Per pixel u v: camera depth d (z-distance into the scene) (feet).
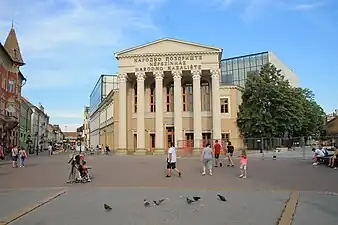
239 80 298.56
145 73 196.95
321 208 33.50
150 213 31.60
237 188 48.88
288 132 199.41
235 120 201.36
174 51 193.06
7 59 176.35
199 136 187.83
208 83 204.85
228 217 29.68
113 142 232.53
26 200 39.60
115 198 40.68
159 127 190.90
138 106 193.67
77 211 32.94
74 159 62.39
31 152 248.93
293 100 194.49
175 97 191.11
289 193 43.09
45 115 412.77
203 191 46.01
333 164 83.10
